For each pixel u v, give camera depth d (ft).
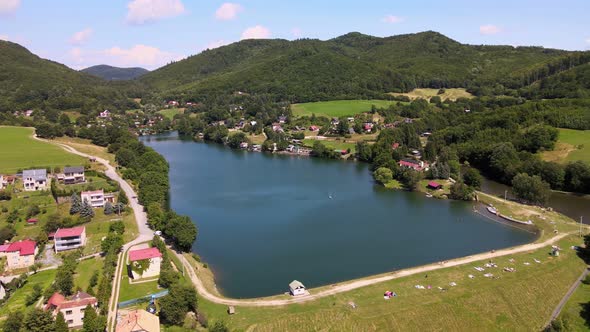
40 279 434.71
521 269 447.01
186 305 357.00
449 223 619.26
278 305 380.78
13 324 329.11
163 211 608.60
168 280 405.18
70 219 556.51
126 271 443.32
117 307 369.91
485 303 387.34
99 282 415.23
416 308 372.38
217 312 369.71
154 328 319.06
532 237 559.38
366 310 370.73
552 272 440.86
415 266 475.72
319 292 404.36
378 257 501.97
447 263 466.29
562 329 348.59
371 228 598.75
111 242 488.85
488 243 542.57
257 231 586.45
